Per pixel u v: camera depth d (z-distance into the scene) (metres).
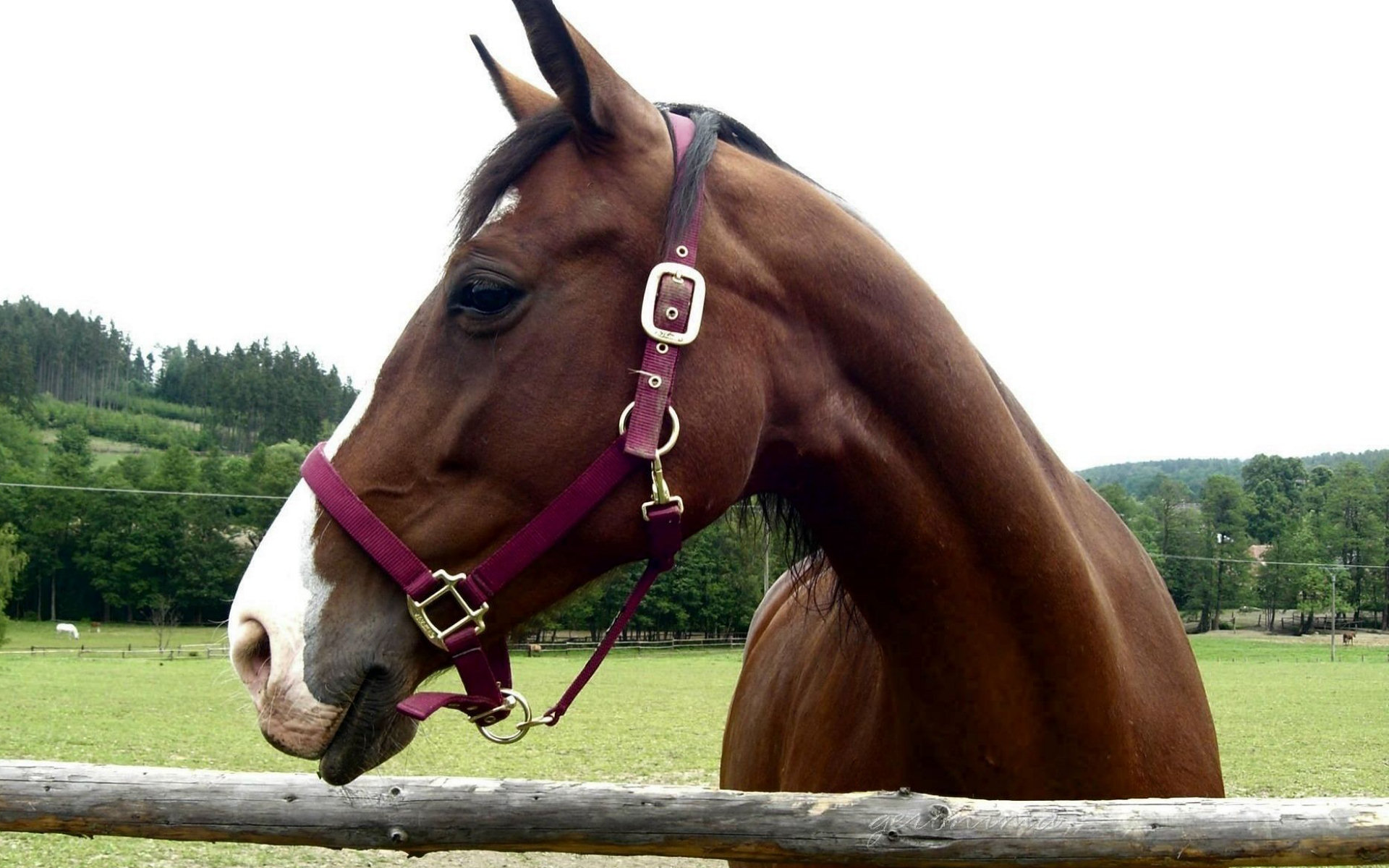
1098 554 2.10
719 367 1.58
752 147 1.89
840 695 2.17
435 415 1.54
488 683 1.52
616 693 20.94
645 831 1.76
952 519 1.74
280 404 116.06
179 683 22.62
